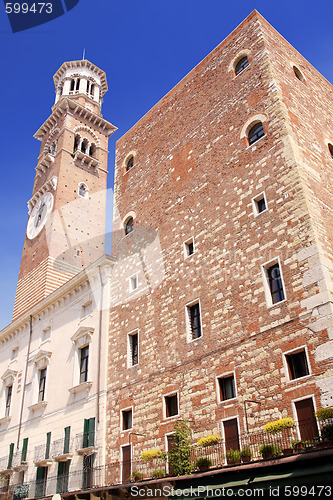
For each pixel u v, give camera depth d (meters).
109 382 30.05
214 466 20.27
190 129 32.41
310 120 27.91
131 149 38.72
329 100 32.69
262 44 29.05
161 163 34.06
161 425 24.88
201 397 23.19
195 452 21.88
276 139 25.16
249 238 24.23
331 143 28.67
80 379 33.28
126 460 26.14
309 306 19.98
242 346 22.16
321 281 19.92
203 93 32.62
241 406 21.03
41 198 57.59
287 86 27.95
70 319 36.91
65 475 30.08
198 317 25.77
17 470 35.16
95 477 27.25
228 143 28.36
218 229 26.41
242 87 29.17
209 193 28.19
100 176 61.69
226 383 22.61
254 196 24.95
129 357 29.30
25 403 38.34
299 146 24.77
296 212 22.36
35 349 40.19
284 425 18.28
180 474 20.70
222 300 24.28
